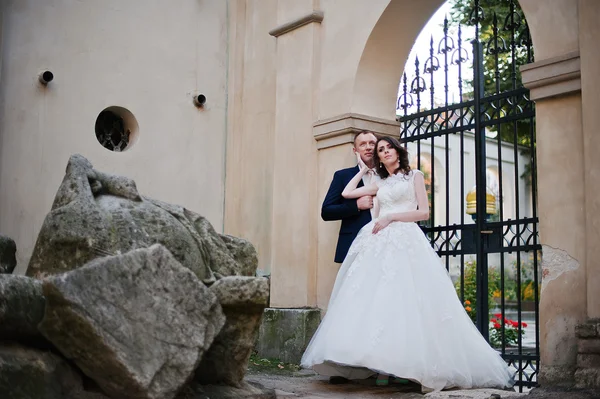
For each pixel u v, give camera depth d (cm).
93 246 316
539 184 448
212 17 748
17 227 609
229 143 743
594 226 411
